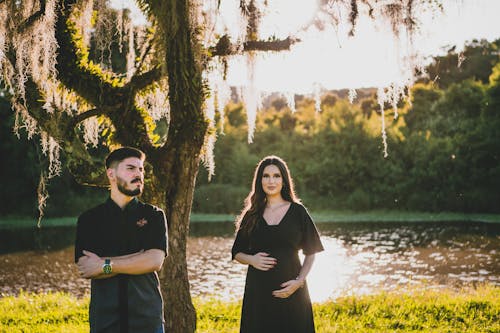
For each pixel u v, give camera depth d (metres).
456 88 40.44
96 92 5.52
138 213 3.33
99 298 3.22
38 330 6.66
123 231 3.27
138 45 6.34
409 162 39.88
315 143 42.88
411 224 29.69
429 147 38.34
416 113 42.03
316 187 42.41
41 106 5.29
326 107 45.97
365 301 8.12
